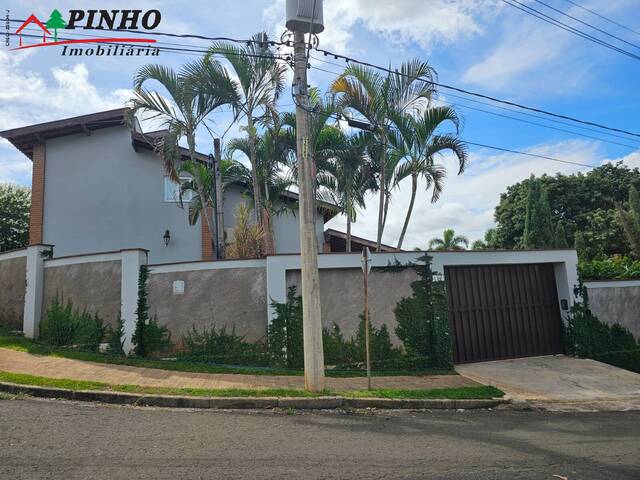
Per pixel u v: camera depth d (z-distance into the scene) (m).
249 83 12.41
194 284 11.06
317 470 4.78
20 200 24.41
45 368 9.20
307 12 9.24
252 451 5.33
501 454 5.64
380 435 6.36
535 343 12.99
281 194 16.75
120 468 4.57
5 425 5.86
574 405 9.18
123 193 17.22
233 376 9.54
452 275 12.55
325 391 8.62
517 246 34.94
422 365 11.30
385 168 13.62
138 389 8.05
